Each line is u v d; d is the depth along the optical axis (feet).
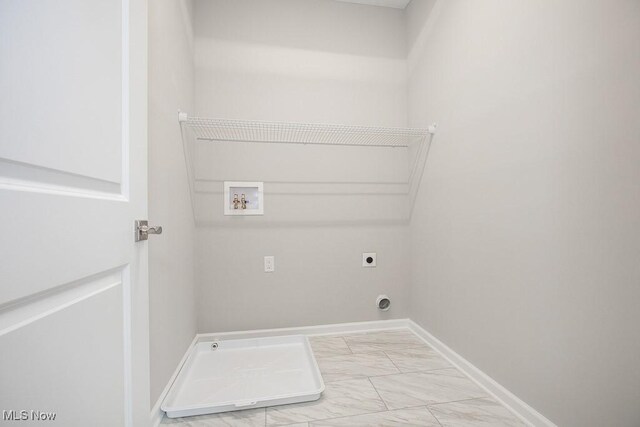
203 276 5.90
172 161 4.36
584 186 2.88
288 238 6.25
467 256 4.71
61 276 1.68
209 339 5.86
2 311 1.33
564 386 3.11
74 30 1.82
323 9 6.41
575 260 2.98
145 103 2.86
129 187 2.54
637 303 2.47
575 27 2.94
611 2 2.61
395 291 6.73
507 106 3.85
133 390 2.56
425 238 6.03
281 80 6.20
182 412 3.70
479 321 4.44
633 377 2.51
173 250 4.37
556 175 3.17
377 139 6.62
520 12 3.62
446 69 5.22
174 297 4.40
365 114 6.57
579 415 2.95
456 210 4.98
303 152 6.33
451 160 5.11
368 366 4.97
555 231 3.19
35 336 1.51
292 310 6.28
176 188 4.55
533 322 3.49
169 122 4.25
